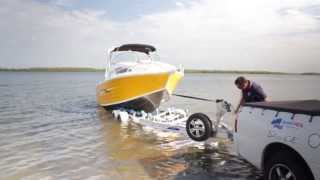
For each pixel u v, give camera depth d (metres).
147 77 12.04
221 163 6.50
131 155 7.23
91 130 10.49
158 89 12.17
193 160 6.74
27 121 12.66
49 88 39.34
